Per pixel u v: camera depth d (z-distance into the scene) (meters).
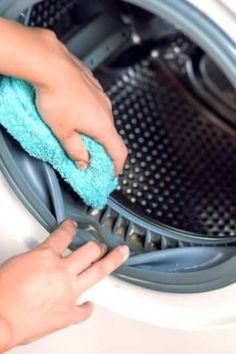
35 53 0.64
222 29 0.62
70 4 0.91
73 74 0.66
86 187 0.76
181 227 0.89
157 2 0.63
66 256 0.73
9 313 0.69
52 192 0.78
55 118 0.68
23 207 0.79
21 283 0.70
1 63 0.64
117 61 1.05
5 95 0.70
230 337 0.81
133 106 1.03
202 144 1.01
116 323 0.86
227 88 1.03
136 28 1.03
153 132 1.02
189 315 0.79
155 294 0.79
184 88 1.06
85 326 0.89
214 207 0.93
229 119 1.03
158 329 0.84
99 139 0.70
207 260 0.76
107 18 0.98
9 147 0.76
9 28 0.64
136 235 0.85
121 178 0.94
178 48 1.07
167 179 0.96
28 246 0.82
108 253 0.75
